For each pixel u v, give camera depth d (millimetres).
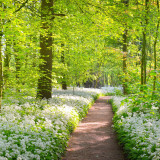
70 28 10859
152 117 8258
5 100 9766
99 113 16188
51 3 11695
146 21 9555
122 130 8344
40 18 9883
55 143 6668
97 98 28188
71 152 7277
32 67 9500
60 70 16500
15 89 9242
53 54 18219
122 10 8953
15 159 4871
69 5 11297
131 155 6129
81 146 7945
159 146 5227
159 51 14328
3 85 8367
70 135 9250
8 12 6496
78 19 12164
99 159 6664
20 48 7625
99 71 36188
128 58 17438
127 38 20484
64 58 20531
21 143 5508
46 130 7422
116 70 26875
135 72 12516
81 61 19844
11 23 6648
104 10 9383
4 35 7098
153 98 6066
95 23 10305
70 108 12398
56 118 9500
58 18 10891
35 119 8680
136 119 8422
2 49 8023
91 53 25969
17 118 8023
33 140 6055
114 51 17391
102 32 10562
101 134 9680
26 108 9852
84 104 16734
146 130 6918
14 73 8828
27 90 9258
